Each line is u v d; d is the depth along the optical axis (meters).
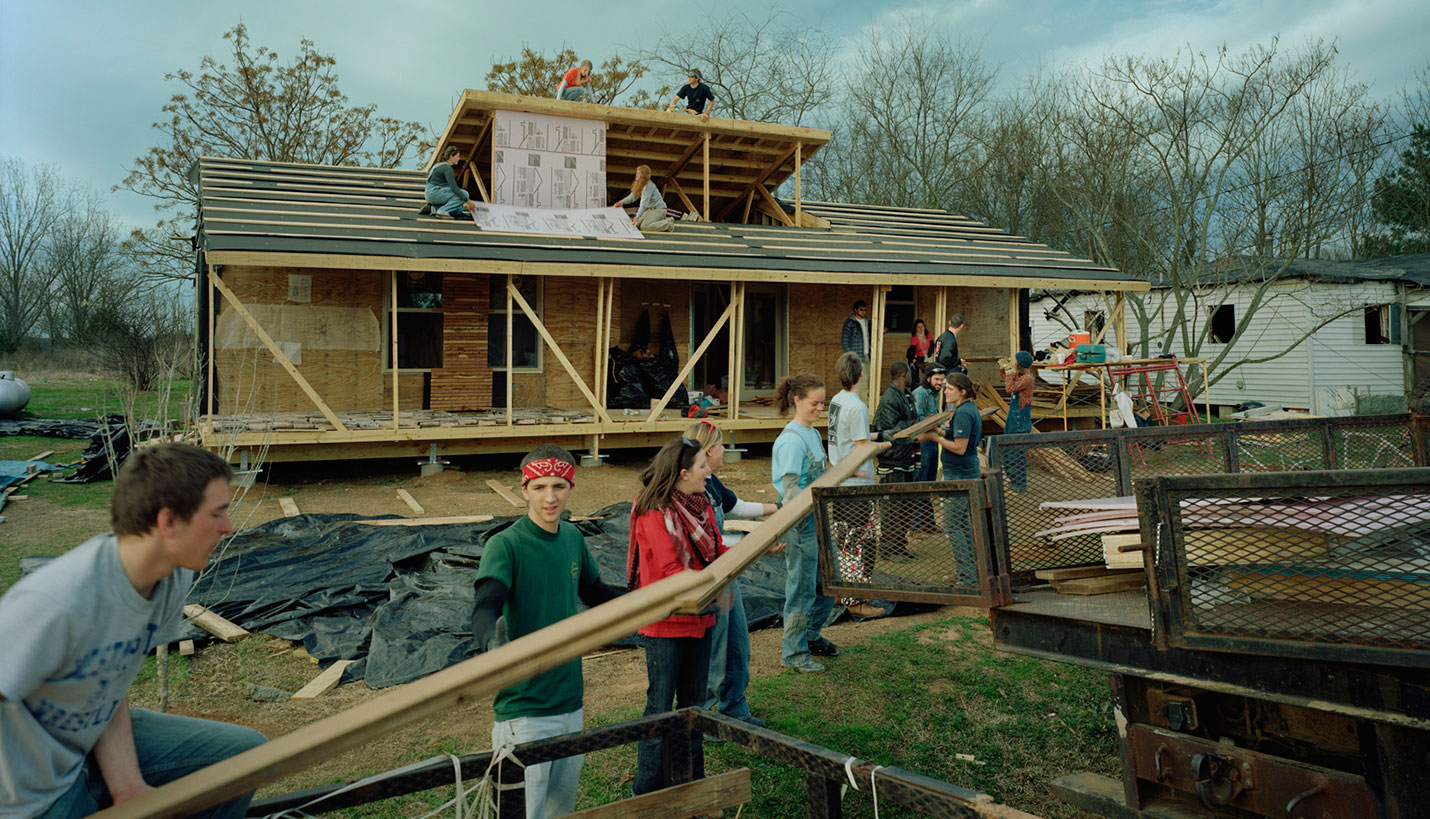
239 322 12.36
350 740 1.53
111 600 1.66
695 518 3.60
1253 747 2.68
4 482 11.00
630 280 15.04
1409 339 20.94
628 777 3.90
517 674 1.63
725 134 15.60
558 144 14.49
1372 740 2.11
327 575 6.79
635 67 30.89
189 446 1.75
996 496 2.79
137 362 17.78
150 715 2.03
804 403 5.16
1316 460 4.15
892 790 1.99
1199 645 2.23
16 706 1.56
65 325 37.19
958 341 17.61
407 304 13.43
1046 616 2.66
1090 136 23.25
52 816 1.65
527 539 2.90
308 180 15.04
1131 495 3.75
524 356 14.34
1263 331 21.94
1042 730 4.38
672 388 13.02
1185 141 20.84
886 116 30.77
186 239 16.92
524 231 13.14
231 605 6.17
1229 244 21.80
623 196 18.20
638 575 3.69
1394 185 28.08
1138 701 2.71
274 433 10.66
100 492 10.66
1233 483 2.18
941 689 4.98
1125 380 14.63
